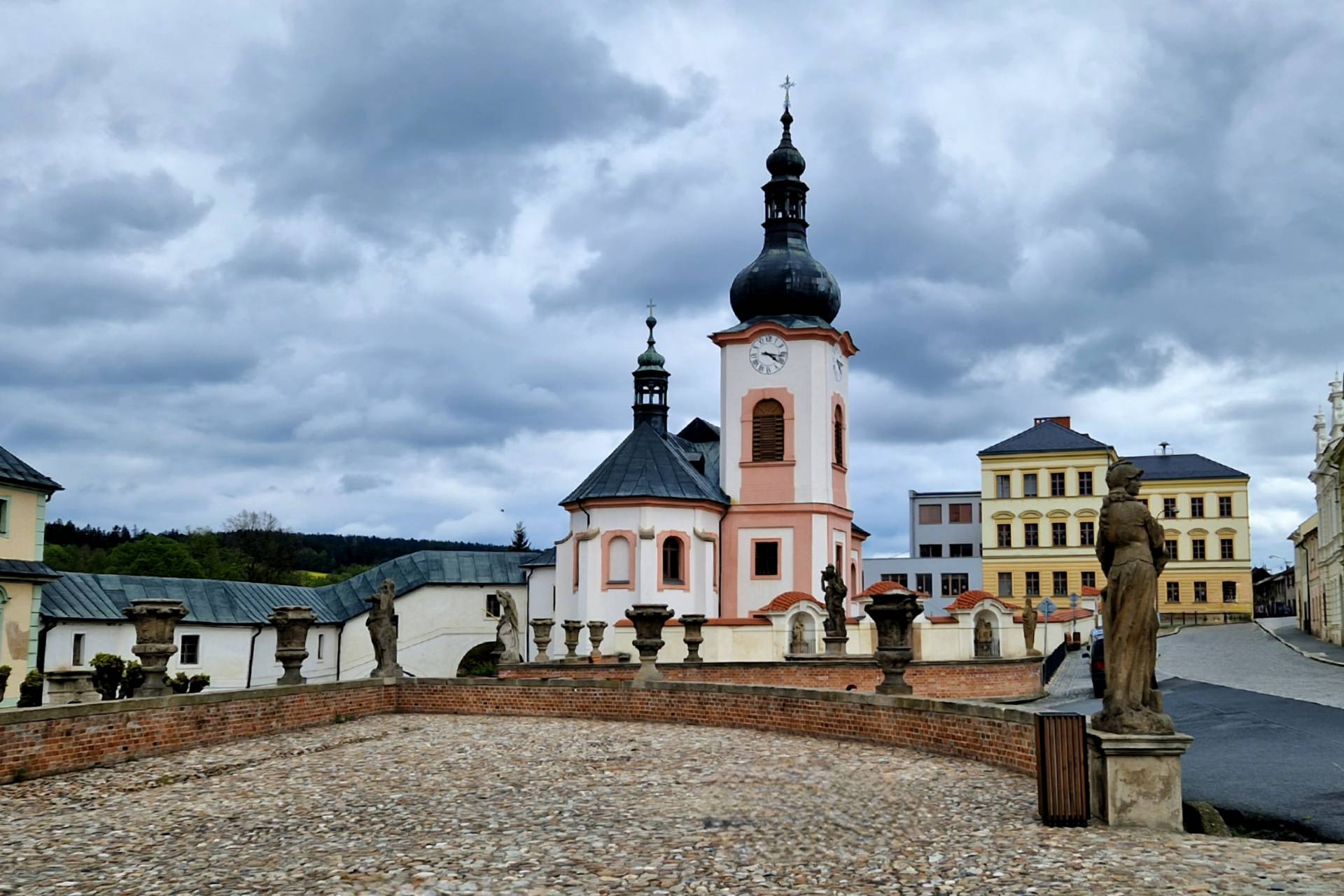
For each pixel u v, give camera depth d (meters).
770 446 63.16
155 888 11.93
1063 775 14.07
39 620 47.56
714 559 61.28
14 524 45.84
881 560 116.69
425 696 33.53
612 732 27.23
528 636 69.75
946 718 20.78
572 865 12.43
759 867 12.24
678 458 62.25
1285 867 11.34
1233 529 109.19
